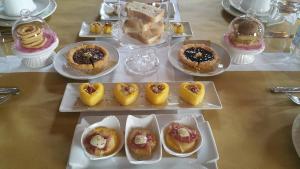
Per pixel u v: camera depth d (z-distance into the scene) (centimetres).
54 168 41
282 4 86
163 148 43
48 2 81
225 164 42
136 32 61
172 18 78
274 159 43
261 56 67
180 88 53
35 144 45
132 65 63
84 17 79
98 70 59
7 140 46
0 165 42
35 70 60
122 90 51
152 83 54
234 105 53
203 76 59
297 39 65
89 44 64
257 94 56
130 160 40
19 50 59
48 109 51
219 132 48
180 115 49
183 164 42
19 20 65
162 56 66
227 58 63
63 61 62
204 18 80
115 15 78
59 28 74
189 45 65
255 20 66
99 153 41
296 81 59
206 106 51
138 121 46
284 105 53
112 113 51
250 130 48
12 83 57
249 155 44
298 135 46
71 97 53
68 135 47
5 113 50
